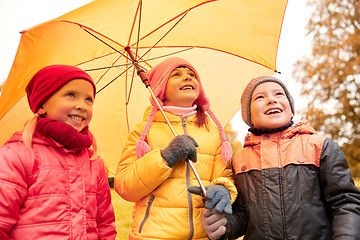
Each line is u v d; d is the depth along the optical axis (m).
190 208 2.29
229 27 2.88
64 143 1.96
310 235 2.01
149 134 2.51
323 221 2.04
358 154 15.52
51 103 2.01
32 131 1.92
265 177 2.18
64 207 1.86
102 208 2.18
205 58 3.06
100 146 3.02
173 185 2.32
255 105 2.37
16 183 1.76
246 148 2.42
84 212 1.92
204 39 2.95
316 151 2.12
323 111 16.14
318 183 2.10
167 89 2.57
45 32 2.22
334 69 15.99
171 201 2.29
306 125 2.28
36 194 1.81
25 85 2.31
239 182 2.32
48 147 1.94
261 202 2.15
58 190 1.87
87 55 2.56
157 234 2.22
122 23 2.49
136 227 2.34
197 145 2.23
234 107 3.10
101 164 2.24
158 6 2.53
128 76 2.96
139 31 2.55
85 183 2.01
